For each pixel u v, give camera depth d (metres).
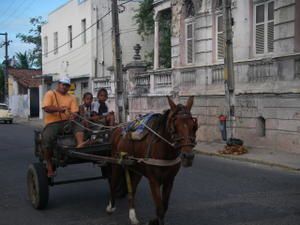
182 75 24.22
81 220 8.42
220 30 22.38
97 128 9.66
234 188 11.00
